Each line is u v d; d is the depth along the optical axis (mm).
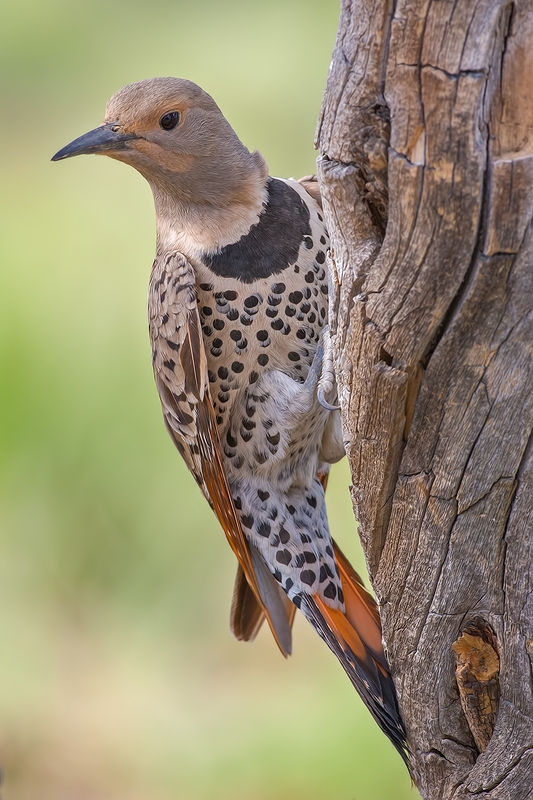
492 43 4086
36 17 17172
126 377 12500
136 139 6492
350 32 4426
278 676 11773
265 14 16781
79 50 16766
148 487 12055
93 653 11969
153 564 12078
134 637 12000
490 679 5148
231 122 14961
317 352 6539
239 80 15555
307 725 10688
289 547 6969
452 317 4535
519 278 4363
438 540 5039
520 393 4613
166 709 11562
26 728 11477
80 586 12125
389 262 4543
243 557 6848
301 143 14781
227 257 6543
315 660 11953
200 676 11859
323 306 6625
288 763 10406
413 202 4348
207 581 12086
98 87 16281
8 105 16359
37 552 12109
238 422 6828
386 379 4746
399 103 4266
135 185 14891
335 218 4777
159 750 11062
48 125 16188
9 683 11773
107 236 14023
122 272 13625
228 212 6578
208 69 15930
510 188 4188
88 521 12102
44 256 13695
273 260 6543
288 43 16094
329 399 6520
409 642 5312
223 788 10570
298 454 6891
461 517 4949
